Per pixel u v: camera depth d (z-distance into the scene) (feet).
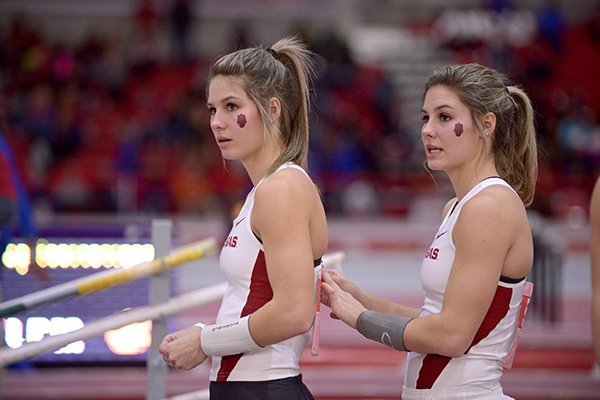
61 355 48.14
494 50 153.48
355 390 50.47
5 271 44.34
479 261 22.34
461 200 23.40
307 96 24.06
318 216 23.06
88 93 148.56
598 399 50.57
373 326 23.49
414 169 129.08
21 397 45.91
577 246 108.47
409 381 23.97
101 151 138.62
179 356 23.02
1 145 38.70
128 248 46.52
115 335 48.37
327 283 24.67
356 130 137.59
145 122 141.28
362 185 124.77
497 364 23.47
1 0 161.89
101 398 46.26
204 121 136.15
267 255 22.15
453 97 23.41
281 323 21.76
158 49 160.56
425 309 23.88
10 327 44.57
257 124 23.12
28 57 149.18
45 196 116.26
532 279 68.08
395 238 113.60
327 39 155.74
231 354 22.84
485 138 23.62
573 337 58.49
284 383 22.98
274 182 22.30
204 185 122.52
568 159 128.36
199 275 82.38
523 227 23.00
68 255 45.85
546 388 51.24
